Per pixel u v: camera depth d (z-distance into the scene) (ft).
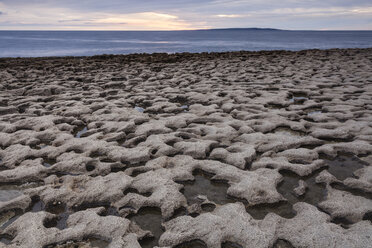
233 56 73.26
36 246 8.72
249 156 14.74
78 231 9.32
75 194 11.66
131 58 70.59
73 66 56.54
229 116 22.20
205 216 9.91
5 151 16.16
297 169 13.43
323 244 8.45
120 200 11.35
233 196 11.66
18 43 250.98
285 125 20.08
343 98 27.32
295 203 11.07
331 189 11.88
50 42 275.80
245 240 8.83
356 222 9.73
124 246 8.60
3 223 10.37
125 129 19.47
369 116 21.18
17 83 37.91
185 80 39.40
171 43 259.80
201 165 14.14
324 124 19.74
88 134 19.07
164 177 12.91
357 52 76.28
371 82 34.55
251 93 30.09
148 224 10.20
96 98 29.22
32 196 11.69
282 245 8.82
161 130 19.24
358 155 15.15
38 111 24.77
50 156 15.60
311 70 45.78
